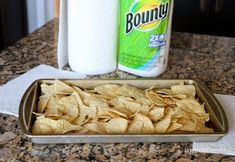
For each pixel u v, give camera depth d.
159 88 0.78
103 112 0.66
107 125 0.64
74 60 0.85
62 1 0.82
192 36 1.14
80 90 0.74
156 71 0.84
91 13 0.78
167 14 0.79
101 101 0.70
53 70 0.87
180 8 1.55
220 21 1.54
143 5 0.77
